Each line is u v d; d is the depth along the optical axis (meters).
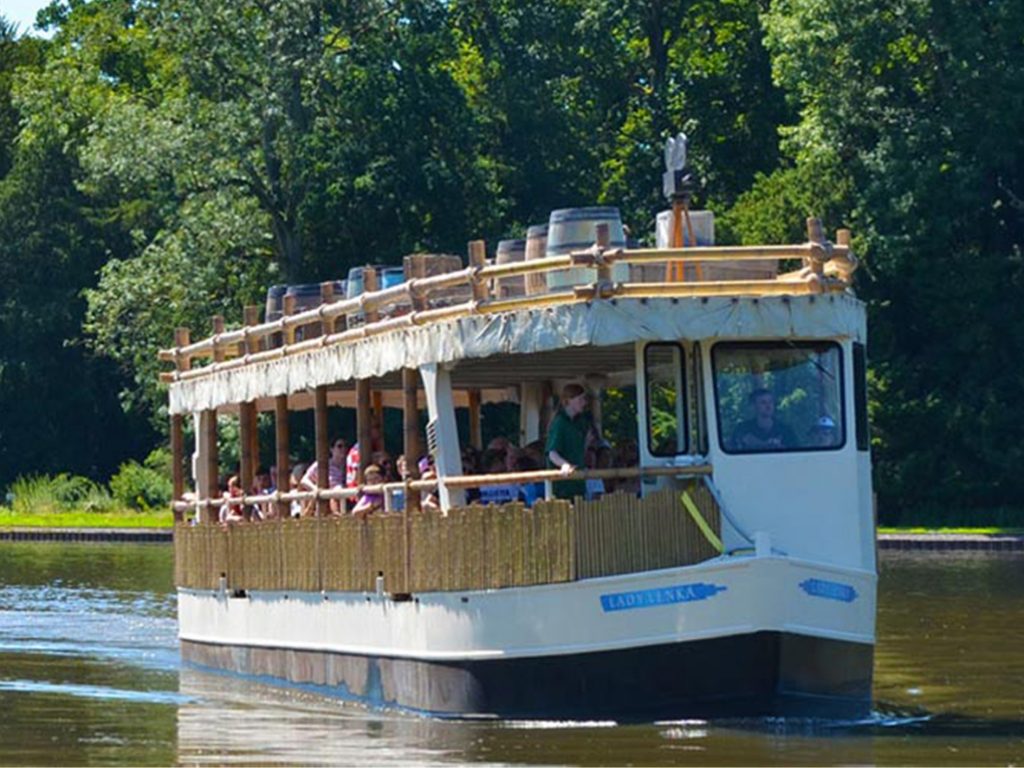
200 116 92.12
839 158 89.75
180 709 30.59
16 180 126.50
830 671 26.19
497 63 105.19
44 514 105.50
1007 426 85.44
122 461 124.75
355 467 31.75
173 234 96.19
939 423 86.62
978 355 87.50
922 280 87.19
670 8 109.75
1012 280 87.44
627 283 26.06
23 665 37.72
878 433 87.06
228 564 35.38
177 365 39.19
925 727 26.48
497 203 96.19
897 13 86.81
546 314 26.25
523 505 26.48
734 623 25.52
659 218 28.53
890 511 87.25
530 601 26.38
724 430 26.41
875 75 89.81
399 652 28.95
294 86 92.12
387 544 29.22
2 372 123.75
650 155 108.44
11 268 125.69
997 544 72.50
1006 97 85.88
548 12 106.19
